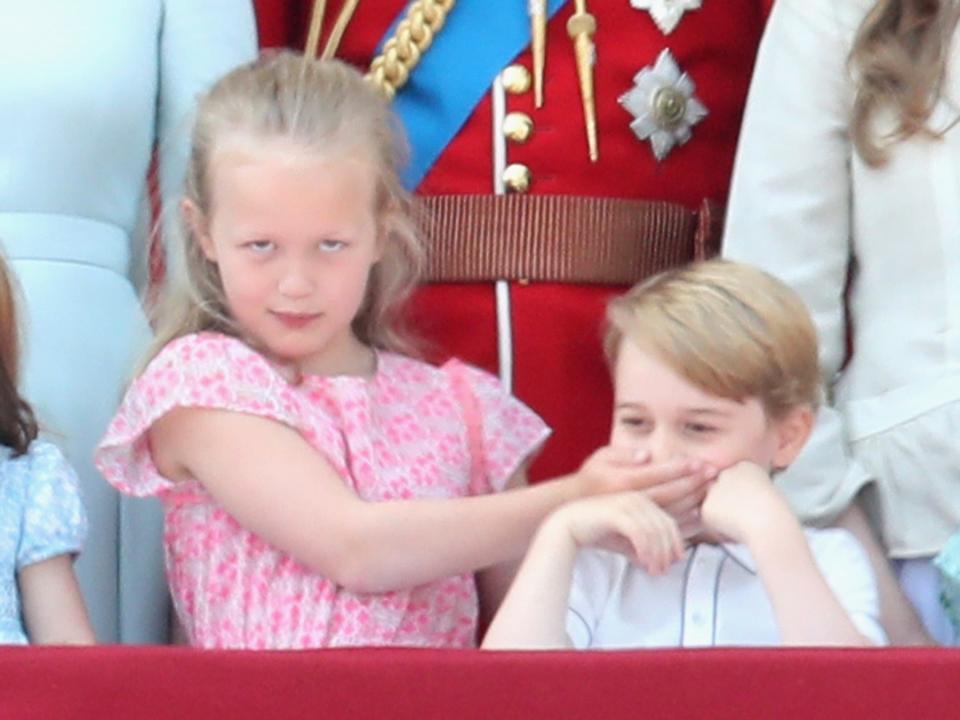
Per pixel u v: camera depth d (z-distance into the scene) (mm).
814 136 8281
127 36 8328
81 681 5480
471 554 7188
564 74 8414
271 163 7316
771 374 7230
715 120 8531
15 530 7270
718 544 7379
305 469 7270
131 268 8617
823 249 8258
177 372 7414
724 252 8312
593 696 5508
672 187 8445
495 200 8273
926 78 8062
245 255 7355
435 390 7883
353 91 7629
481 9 8453
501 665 5512
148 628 7988
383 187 7594
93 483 7914
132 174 8352
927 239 8055
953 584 7578
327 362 7664
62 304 8023
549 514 7180
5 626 7090
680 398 7184
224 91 7586
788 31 8375
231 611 7363
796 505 7906
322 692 5496
